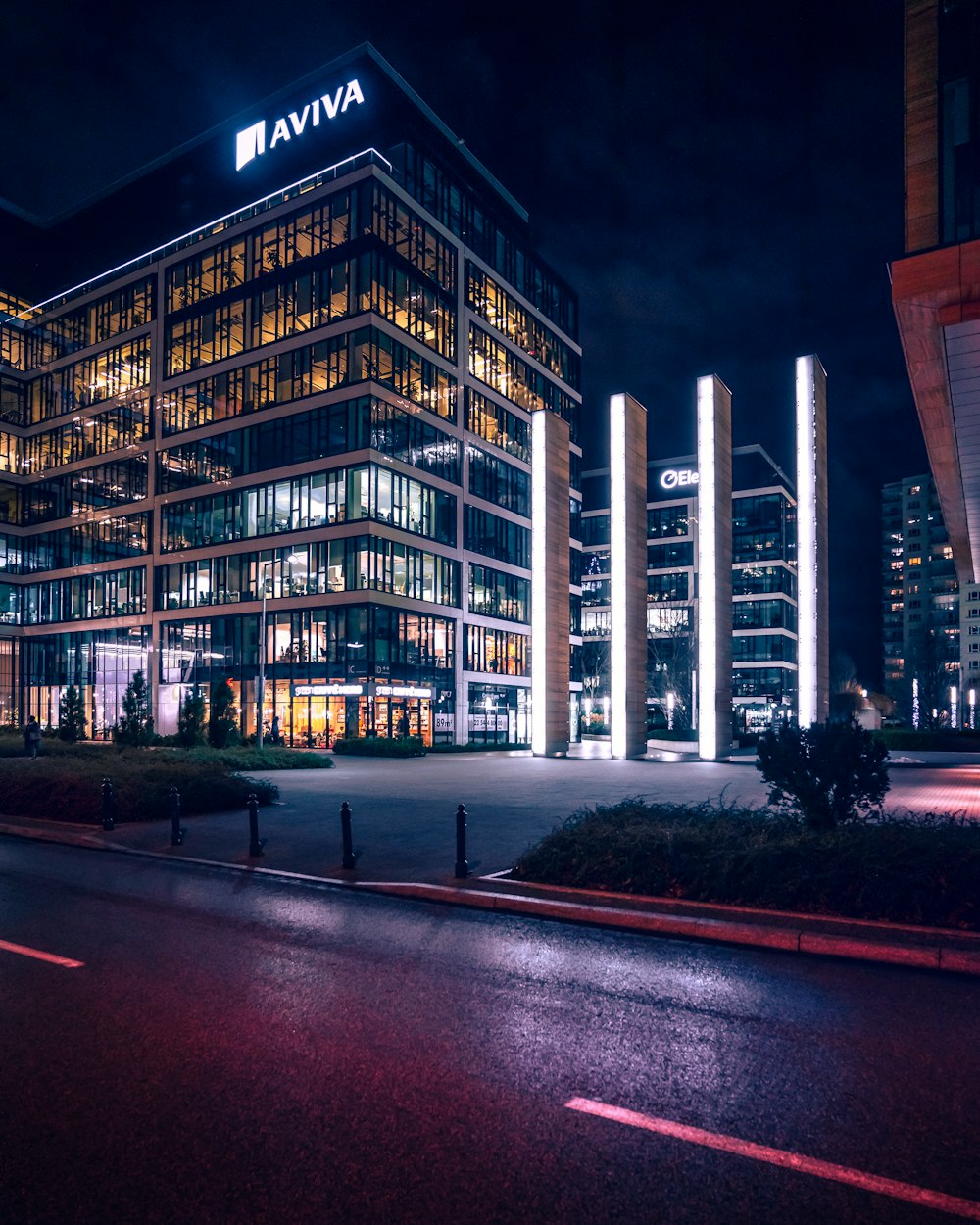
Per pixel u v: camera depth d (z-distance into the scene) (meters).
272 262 54.81
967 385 15.27
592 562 102.00
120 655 60.66
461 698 54.97
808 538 36.88
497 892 9.71
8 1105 4.56
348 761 38.31
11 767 20.55
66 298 68.50
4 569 68.00
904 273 13.02
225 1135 4.22
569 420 72.19
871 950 7.38
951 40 13.48
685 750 53.78
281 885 10.88
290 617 51.06
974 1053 5.30
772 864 8.98
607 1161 3.95
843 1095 4.68
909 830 9.88
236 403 55.59
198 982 6.74
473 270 60.28
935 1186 3.76
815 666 36.28
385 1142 4.14
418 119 56.78
